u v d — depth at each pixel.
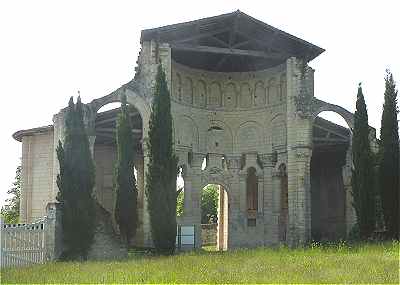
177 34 42.53
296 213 42.25
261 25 43.06
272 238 46.03
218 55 46.12
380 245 32.25
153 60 41.34
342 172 48.81
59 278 20.00
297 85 44.44
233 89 49.47
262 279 18.80
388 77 39.25
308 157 43.03
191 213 45.69
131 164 35.94
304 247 36.19
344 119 44.59
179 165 45.59
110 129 42.84
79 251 30.28
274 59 45.81
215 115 48.69
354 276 18.92
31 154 45.91
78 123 32.09
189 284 17.91
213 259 27.34
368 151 38.06
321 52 45.44
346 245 34.31
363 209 37.16
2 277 20.56
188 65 47.62
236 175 48.16
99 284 18.17
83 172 31.38
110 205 46.50
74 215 30.48
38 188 45.22
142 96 40.69
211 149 47.97
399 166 37.66
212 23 42.84
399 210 37.03
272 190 46.72
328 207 49.91
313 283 17.61
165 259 28.73
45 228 28.98
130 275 20.58
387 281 17.70
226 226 48.66
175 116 45.53
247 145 48.25
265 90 48.25
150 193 33.72
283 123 46.28
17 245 27.23
